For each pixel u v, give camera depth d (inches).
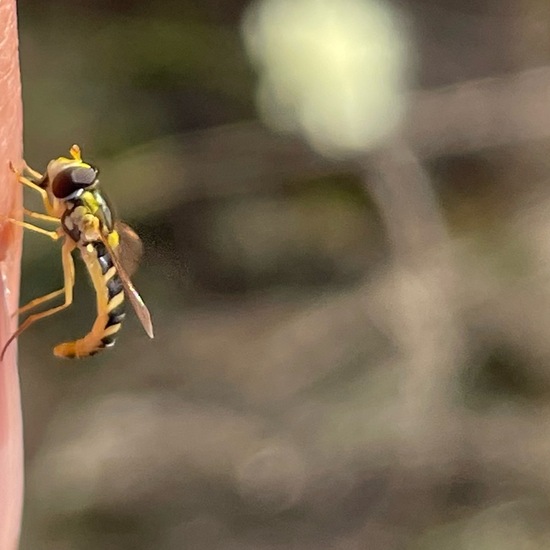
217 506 6.1
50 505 6.0
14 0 4.1
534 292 6.5
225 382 6.6
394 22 5.9
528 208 6.9
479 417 6.1
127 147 6.9
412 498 6.0
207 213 7.1
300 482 6.1
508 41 7.4
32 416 6.3
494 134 7.0
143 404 6.4
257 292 7.1
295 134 6.1
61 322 6.7
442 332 6.3
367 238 7.0
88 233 4.5
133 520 6.0
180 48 7.0
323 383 6.4
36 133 6.7
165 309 6.9
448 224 7.0
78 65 7.0
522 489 6.0
